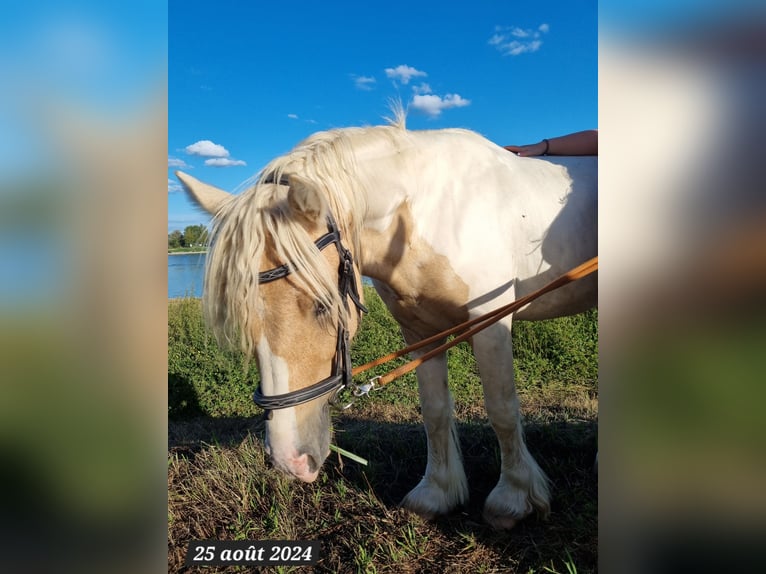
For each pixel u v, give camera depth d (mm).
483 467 2025
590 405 2707
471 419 2582
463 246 1457
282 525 1721
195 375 3221
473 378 3252
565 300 1701
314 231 1149
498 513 1616
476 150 1569
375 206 1374
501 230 1504
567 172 1689
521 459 1623
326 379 1148
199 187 1253
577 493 1762
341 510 1817
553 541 1551
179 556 1633
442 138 1542
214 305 1099
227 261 1088
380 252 1439
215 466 2115
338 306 1146
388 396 3018
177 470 2129
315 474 1147
